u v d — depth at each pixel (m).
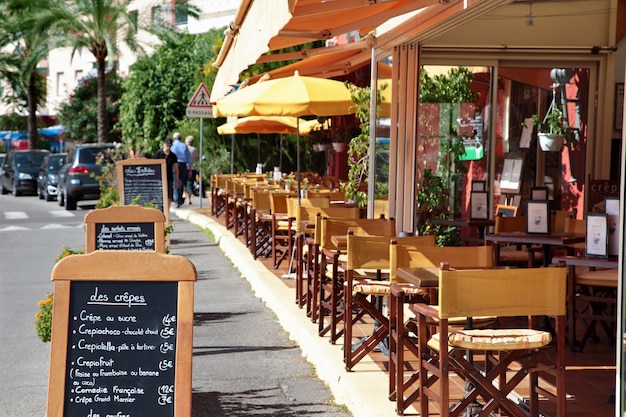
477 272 4.90
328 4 6.20
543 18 11.47
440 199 11.61
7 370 7.87
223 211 22.94
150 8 35.78
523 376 5.02
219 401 6.77
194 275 4.28
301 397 6.91
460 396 6.50
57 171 33.34
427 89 11.49
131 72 34.88
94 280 4.30
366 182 13.86
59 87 59.12
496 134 11.69
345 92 11.50
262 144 26.88
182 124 30.86
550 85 11.74
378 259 7.04
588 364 7.66
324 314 9.26
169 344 4.29
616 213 7.40
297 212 10.48
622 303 4.20
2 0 36.19
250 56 7.17
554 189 12.01
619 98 11.76
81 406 4.27
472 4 7.46
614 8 11.52
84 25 35.44
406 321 6.81
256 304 10.94
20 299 11.70
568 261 7.48
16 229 21.86
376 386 6.61
